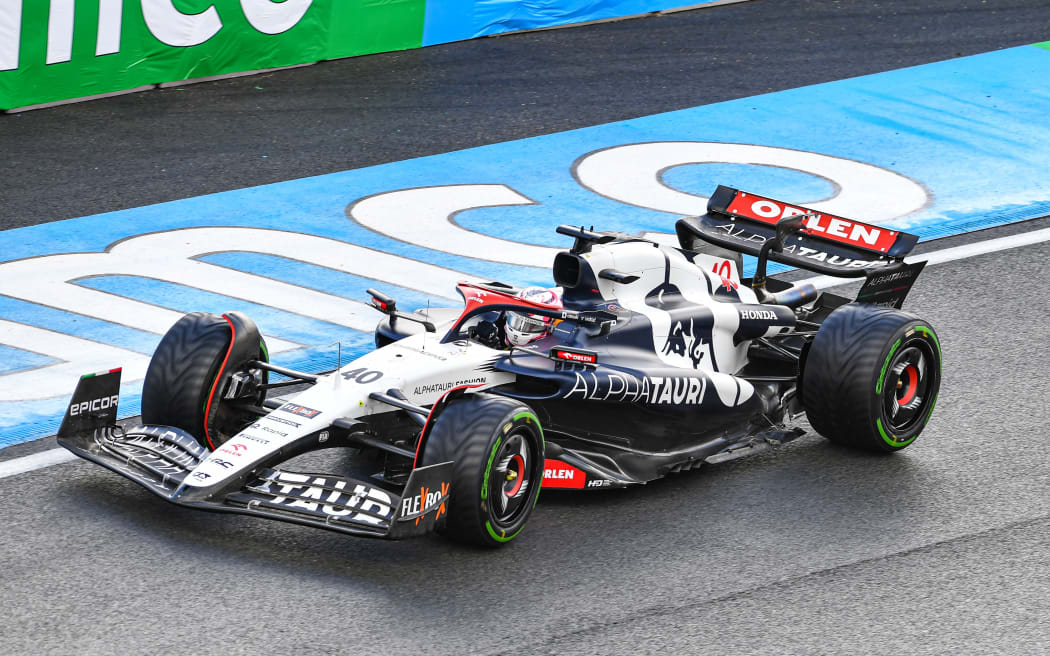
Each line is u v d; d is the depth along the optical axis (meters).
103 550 24.25
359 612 22.50
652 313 29.47
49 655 20.97
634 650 21.83
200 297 38.50
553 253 43.66
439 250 43.41
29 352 33.97
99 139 52.34
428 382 26.28
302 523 22.92
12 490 26.56
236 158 51.28
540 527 26.00
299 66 62.38
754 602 23.55
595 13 71.50
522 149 54.00
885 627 22.94
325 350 35.00
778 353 31.44
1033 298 40.81
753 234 33.47
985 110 60.53
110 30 56.16
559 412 27.47
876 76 64.88
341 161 51.66
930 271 42.72
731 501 27.55
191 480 23.70
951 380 34.56
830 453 30.12
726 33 71.00
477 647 21.64
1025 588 24.45
